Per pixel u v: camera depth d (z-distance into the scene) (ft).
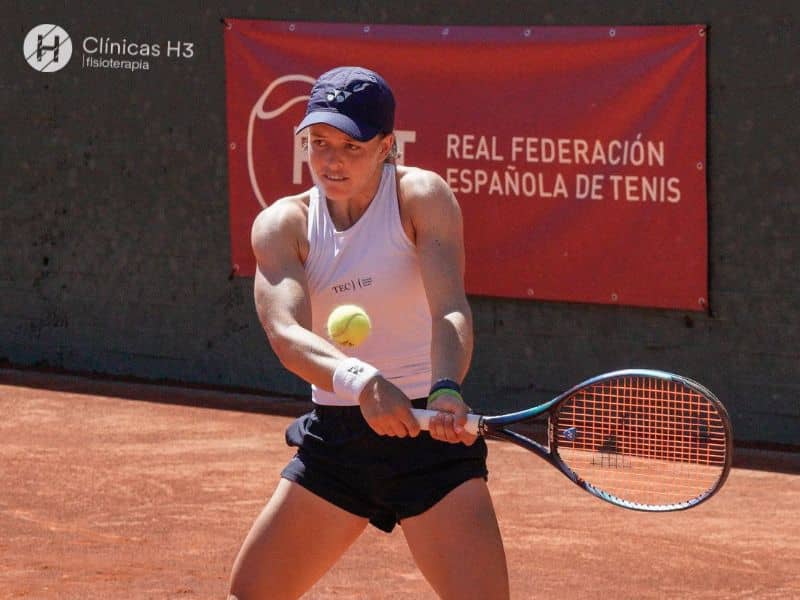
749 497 78.28
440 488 34.53
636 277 98.48
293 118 112.47
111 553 64.49
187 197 118.73
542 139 101.35
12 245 128.47
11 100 127.13
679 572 61.87
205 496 76.59
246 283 116.47
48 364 127.34
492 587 33.91
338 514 35.73
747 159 94.48
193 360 119.55
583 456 40.60
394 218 35.22
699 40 94.89
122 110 121.49
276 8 113.50
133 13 120.16
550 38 100.48
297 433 36.83
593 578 60.70
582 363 102.01
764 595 58.13
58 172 125.29
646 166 97.45
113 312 123.44
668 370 98.58
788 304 93.76
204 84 117.08
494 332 105.40
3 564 62.39
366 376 33.06
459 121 104.58
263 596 35.47
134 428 98.37
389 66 107.34
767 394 94.99
